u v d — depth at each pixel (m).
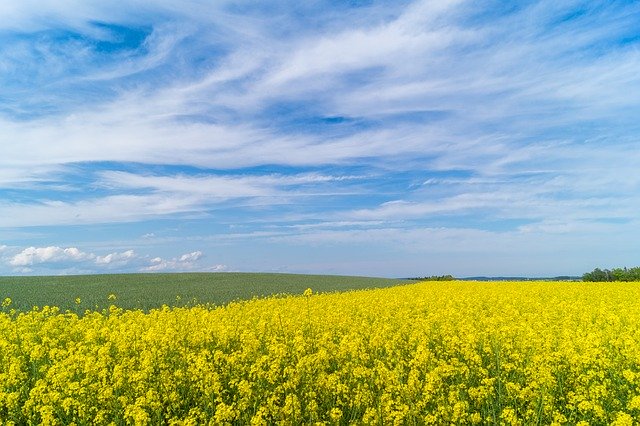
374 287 46.28
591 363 11.19
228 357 11.42
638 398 8.74
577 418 9.38
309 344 13.49
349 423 9.27
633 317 17.31
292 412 8.98
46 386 9.63
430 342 14.49
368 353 13.23
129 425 8.95
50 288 38.84
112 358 12.00
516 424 8.65
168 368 11.70
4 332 15.17
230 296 33.31
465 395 10.37
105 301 28.97
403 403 9.66
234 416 8.73
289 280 54.97
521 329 13.88
